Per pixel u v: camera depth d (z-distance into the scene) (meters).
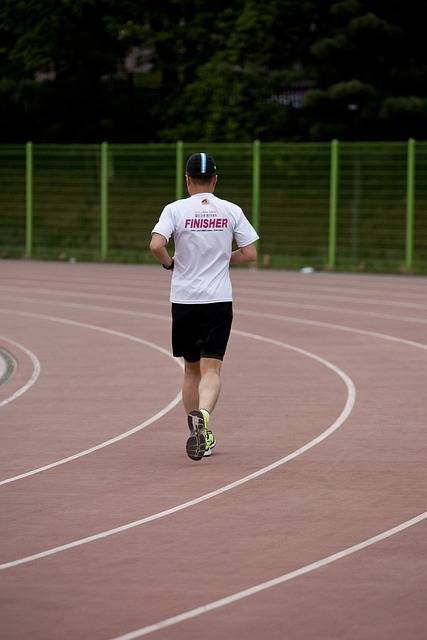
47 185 76.81
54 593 14.54
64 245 76.25
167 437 24.30
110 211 74.88
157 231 21.89
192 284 22.17
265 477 20.69
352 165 68.06
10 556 16.09
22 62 98.12
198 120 90.62
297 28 87.50
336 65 82.00
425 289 58.09
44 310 49.03
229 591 14.57
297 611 13.81
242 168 71.69
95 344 38.88
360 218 68.00
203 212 22.14
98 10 95.94
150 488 19.94
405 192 66.88
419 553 16.14
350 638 12.94
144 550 16.36
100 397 29.05
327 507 18.64
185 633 13.12
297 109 86.12
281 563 15.71
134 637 13.01
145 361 35.16
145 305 50.88
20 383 31.25
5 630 13.26
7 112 97.38
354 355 36.03
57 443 23.72
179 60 95.94
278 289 57.78
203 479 20.55
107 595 14.45
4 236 78.19
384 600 14.20
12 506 18.83
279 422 25.66
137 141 96.81
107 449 23.14
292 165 69.88
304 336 40.47
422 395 29.09
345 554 16.09
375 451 22.78
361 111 80.00
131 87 98.81
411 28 81.19
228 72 87.38
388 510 18.44
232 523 17.72
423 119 79.31
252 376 31.97
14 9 96.12
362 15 81.00
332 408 27.31
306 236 69.75
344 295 55.00
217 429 24.95
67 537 17.02
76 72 96.81
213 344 22.22
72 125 96.62
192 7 96.06
